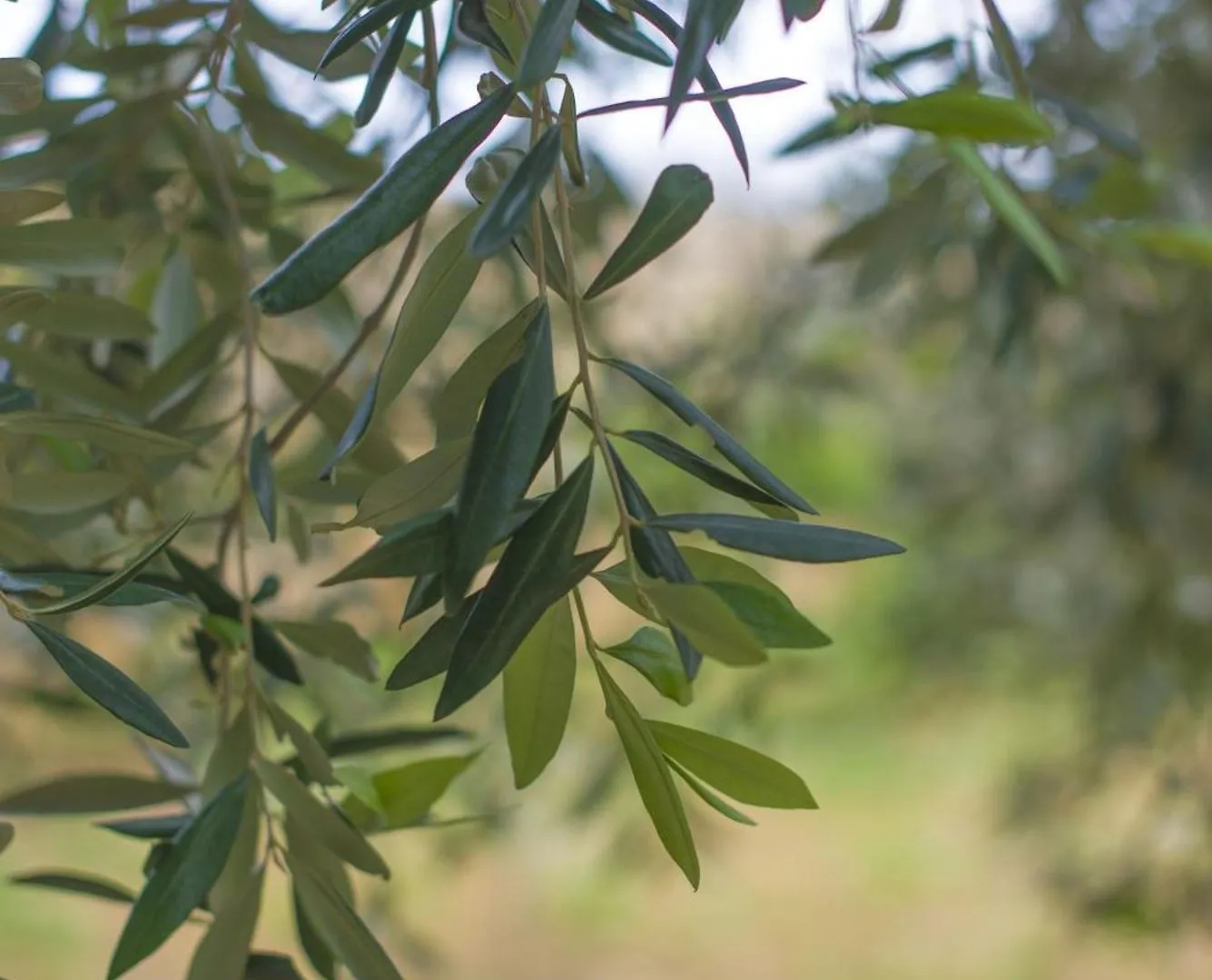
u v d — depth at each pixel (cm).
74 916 516
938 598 367
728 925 573
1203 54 223
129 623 149
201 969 91
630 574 83
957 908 572
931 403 331
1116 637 293
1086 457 279
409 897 261
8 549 94
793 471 358
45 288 101
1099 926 327
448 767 98
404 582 159
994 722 654
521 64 80
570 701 87
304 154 103
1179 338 238
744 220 259
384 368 84
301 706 162
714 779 86
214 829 91
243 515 97
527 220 83
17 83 88
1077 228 133
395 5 85
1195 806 308
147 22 101
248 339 99
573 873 588
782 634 84
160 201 110
